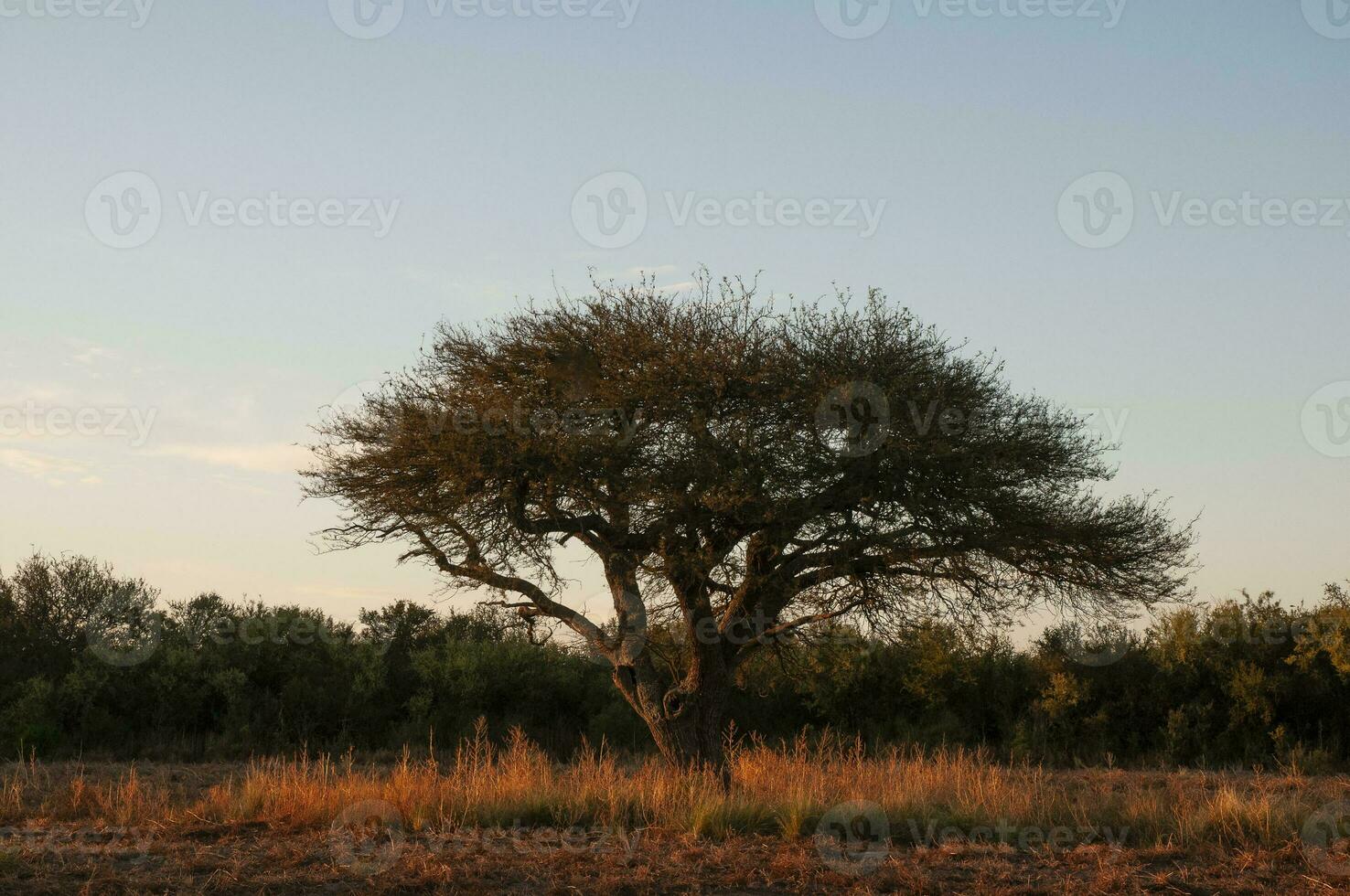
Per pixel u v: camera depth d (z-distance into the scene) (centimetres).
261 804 1301
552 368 1426
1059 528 1452
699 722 1518
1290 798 1606
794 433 1408
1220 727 2567
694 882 955
